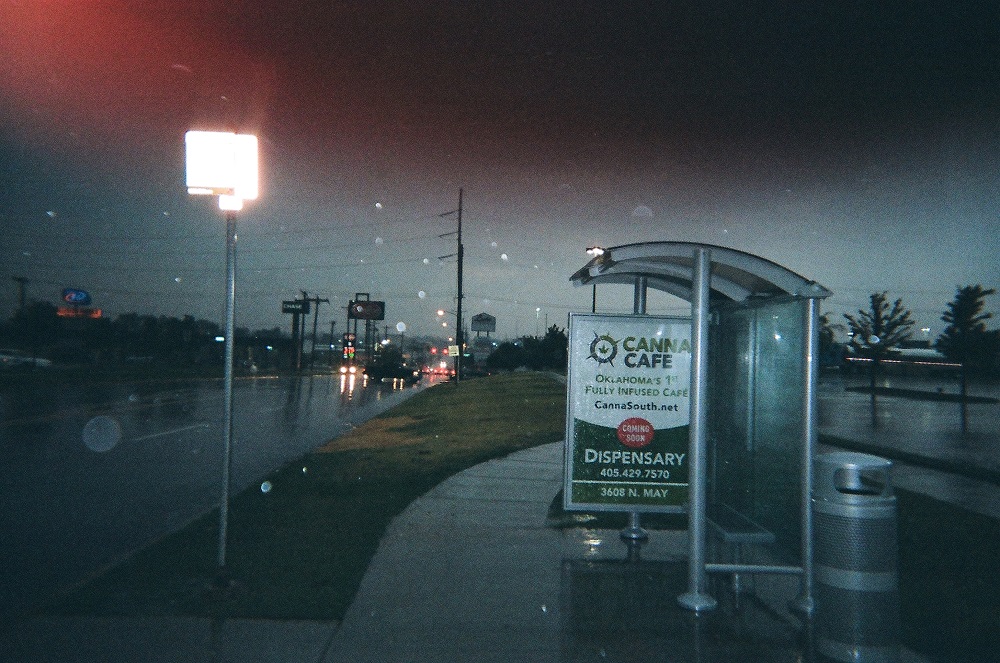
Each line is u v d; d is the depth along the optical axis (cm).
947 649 573
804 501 642
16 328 7462
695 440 645
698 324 645
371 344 13325
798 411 664
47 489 1202
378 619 607
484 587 692
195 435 1952
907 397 3869
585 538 873
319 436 2031
